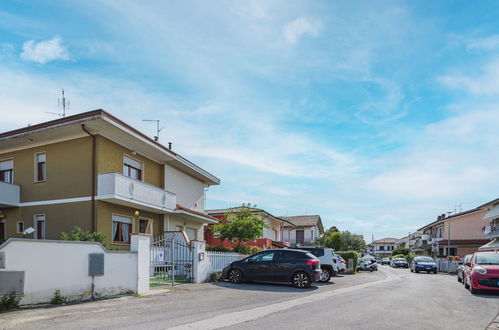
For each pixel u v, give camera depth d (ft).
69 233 57.47
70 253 34.58
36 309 30.25
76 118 54.24
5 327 24.16
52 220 59.16
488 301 41.29
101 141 58.44
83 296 35.32
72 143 59.47
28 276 31.24
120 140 61.87
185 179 84.58
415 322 28.55
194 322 26.32
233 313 30.01
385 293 46.68
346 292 46.98
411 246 285.84
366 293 46.26
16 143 62.28
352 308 33.88
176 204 75.66
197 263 52.80
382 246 411.34
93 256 36.24
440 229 192.65
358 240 187.32
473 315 32.30
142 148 66.54
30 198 61.57
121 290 38.93
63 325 24.85
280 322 27.02
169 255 55.98
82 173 57.93
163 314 29.09
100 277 36.99
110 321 26.27
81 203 57.26
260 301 36.86
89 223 56.29
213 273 56.03
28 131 57.98
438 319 30.07
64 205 58.54
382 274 100.07
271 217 138.51
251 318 28.17
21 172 63.31
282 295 41.86
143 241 41.93
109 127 56.24
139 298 37.50
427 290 52.11
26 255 31.22
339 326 26.27
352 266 100.32
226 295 40.63
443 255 178.19
